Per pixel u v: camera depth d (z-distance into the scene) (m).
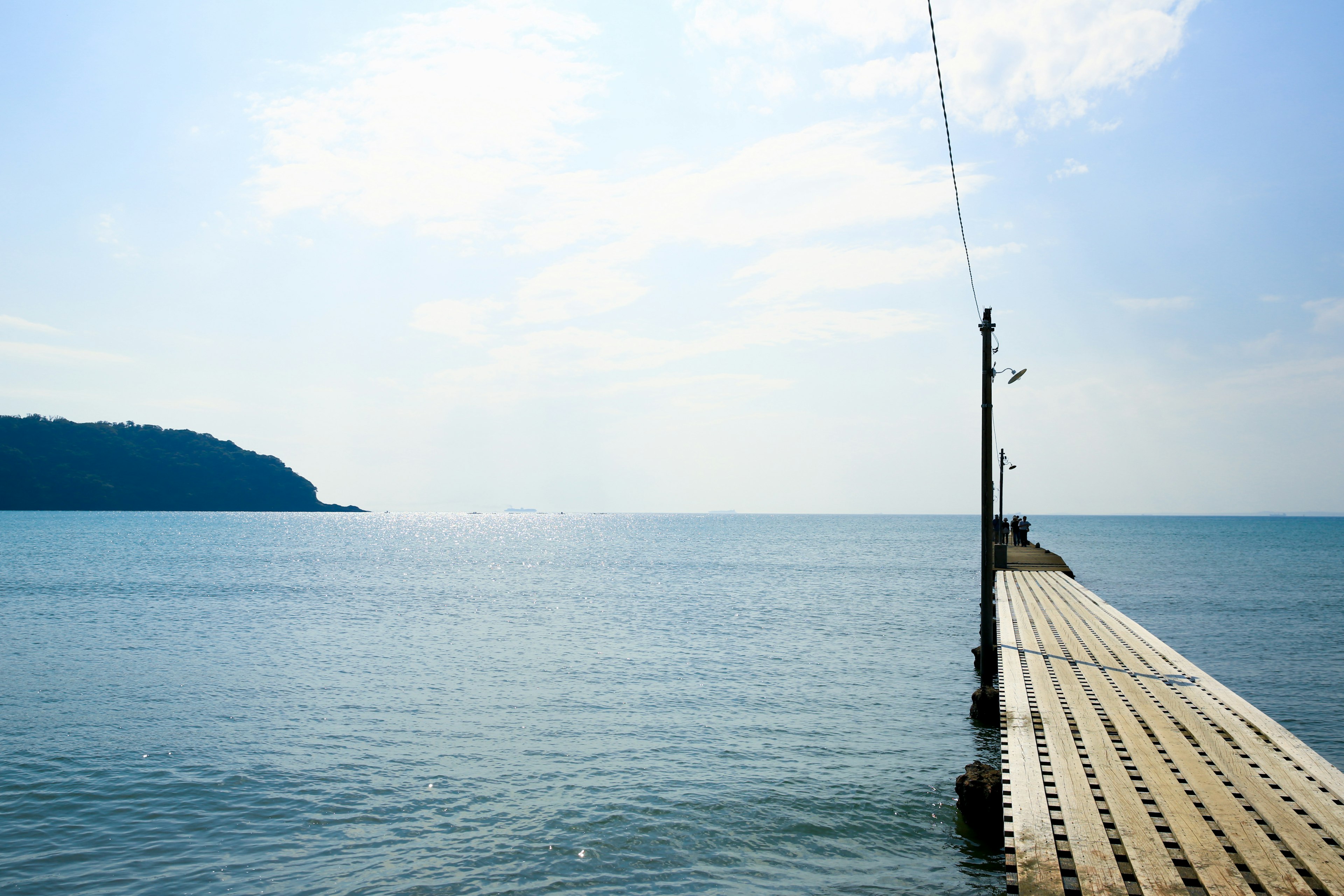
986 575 19.36
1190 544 145.62
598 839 12.62
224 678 24.92
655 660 28.45
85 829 12.98
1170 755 11.09
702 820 13.40
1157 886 7.15
